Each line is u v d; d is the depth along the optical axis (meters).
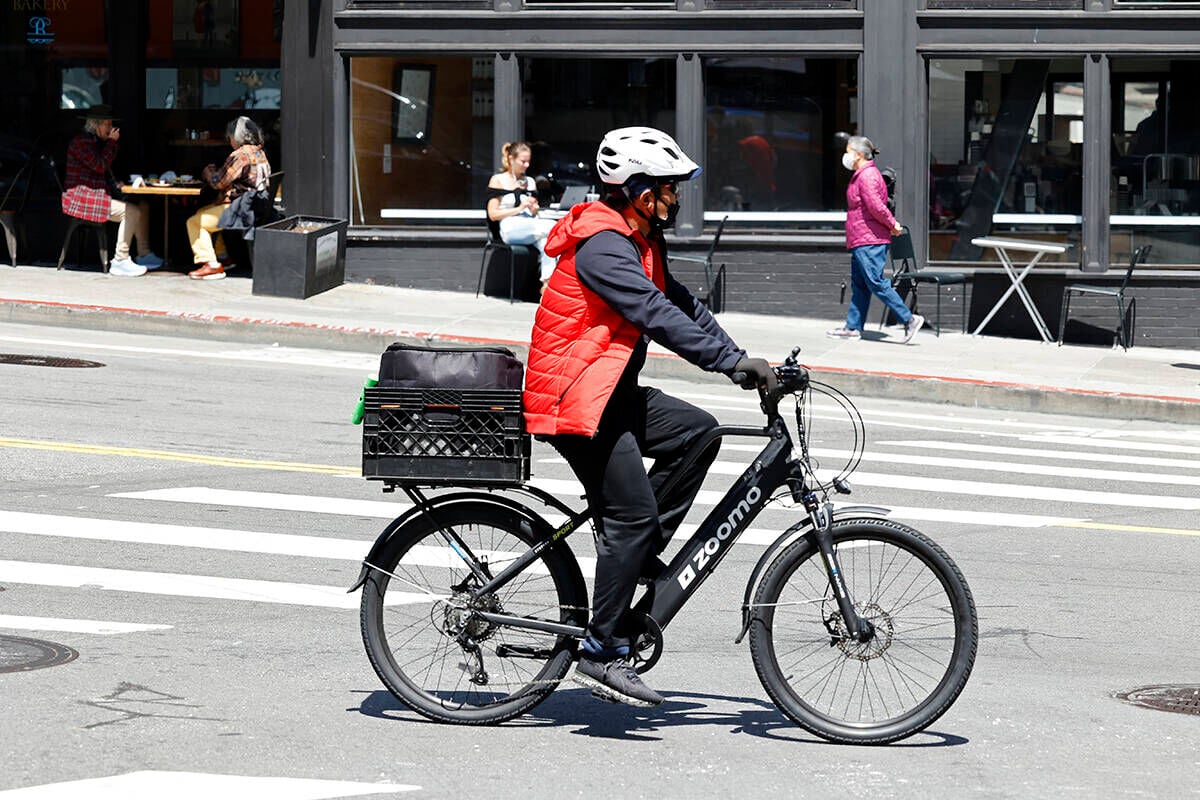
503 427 13.69
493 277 45.88
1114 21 44.12
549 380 13.62
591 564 20.78
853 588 14.08
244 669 16.03
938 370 39.03
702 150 45.31
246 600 18.66
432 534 14.38
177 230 48.34
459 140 46.16
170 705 14.74
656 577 14.11
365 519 22.72
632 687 13.85
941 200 45.19
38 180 48.16
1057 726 14.90
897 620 14.12
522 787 12.79
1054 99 44.69
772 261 45.41
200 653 16.53
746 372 13.49
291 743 13.74
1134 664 17.28
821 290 45.31
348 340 39.81
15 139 48.12
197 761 13.17
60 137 48.12
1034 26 44.28
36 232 48.22
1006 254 45.06
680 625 18.36
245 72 47.84
